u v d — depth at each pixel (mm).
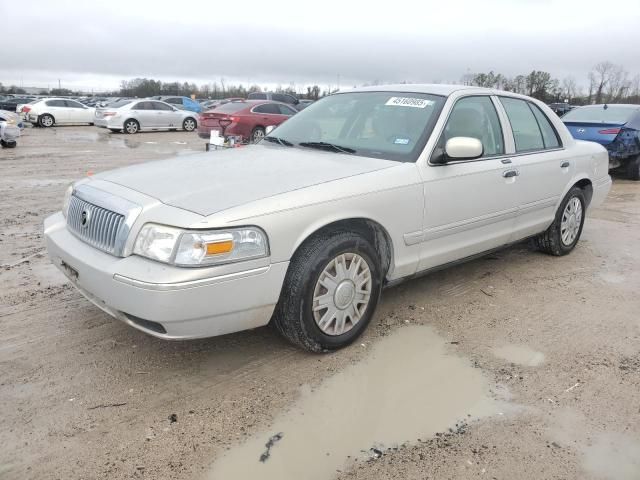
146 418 2797
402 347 3594
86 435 2656
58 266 3506
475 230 4270
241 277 2863
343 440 2662
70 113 26594
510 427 2795
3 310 4000
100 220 3100
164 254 2766
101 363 3311
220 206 2887
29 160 12844
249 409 2895
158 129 23562
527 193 4711
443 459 2549
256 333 3746
